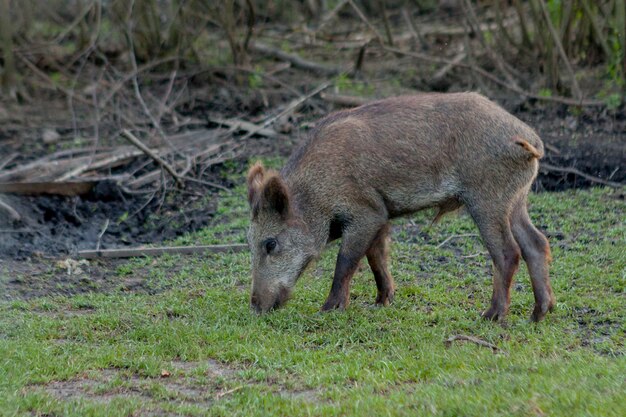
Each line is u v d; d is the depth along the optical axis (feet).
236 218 49.96
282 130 61.87
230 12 70.79
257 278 35.94
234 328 34.60
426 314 36.29
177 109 68.18
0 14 68.85
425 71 72.02
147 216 51.08
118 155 57.36
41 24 84.48
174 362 32.07
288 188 36.22
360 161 35.88
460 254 44.11
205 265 43.78
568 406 25.14
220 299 38.88
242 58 71.72
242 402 27.81
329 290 39.75
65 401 27.89
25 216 50.01
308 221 36.19
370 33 81.76
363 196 36.01
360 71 71.36
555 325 34.35
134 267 44.14
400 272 41.81
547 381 27.35
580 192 50.49
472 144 34.88
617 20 61.46
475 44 75.56
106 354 32.09
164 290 41.16
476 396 26.27
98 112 64.03
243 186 54.54
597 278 39.55
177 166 56.29
